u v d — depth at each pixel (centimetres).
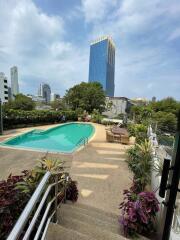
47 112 1903
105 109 3803
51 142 1266
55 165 352
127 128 1511
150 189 447
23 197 208
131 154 627
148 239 279
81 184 522
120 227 306
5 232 174
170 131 582
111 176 584
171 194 169
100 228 273
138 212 281
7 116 1441
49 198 229
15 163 673
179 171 164
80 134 1669
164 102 3272
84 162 712
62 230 231
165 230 182
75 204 388
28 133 1370
